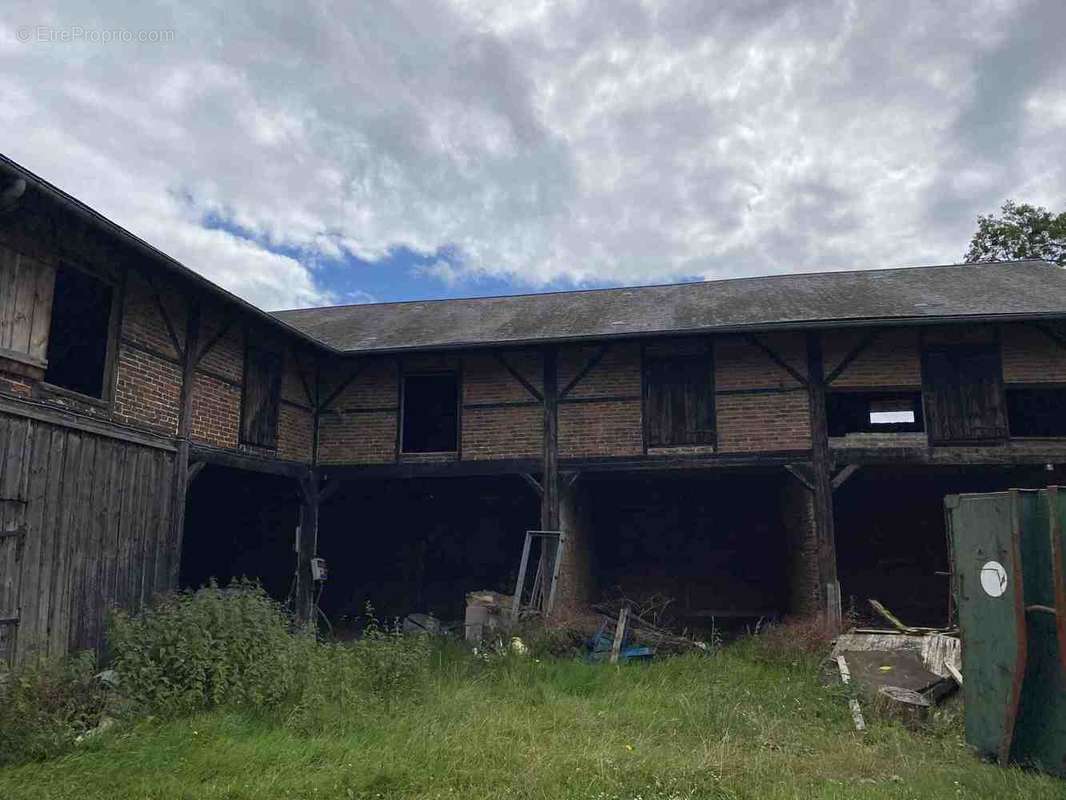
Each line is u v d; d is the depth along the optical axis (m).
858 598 14.02
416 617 12.95
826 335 11.22
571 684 8.04
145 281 8.76
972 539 5.97
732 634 13.94
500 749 5.52
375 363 12.68
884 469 11.88
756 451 11.15
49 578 7.07
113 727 5.77
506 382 12.16
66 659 6.76
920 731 6.52
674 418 11.53
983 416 10.73
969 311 10.48
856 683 7.27
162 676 6.43
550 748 5.64
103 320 8.58
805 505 11.41
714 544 15.18
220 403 10.07
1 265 6.90
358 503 15.45
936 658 7.61
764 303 12.36
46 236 7.39
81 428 7.55
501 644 9.67
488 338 11.85
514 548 14.80
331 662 7.23
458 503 15.22
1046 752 5.29
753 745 5.98
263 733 5.79
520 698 7.33
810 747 5.94
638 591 15.17
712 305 12.61
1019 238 24.41
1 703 5.66
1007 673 5.51
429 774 5.00
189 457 9.40
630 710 6.96
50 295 7.43
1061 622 5.15
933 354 10.99
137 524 8.34
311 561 12.12
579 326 12.02
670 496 15.52
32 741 5.32
